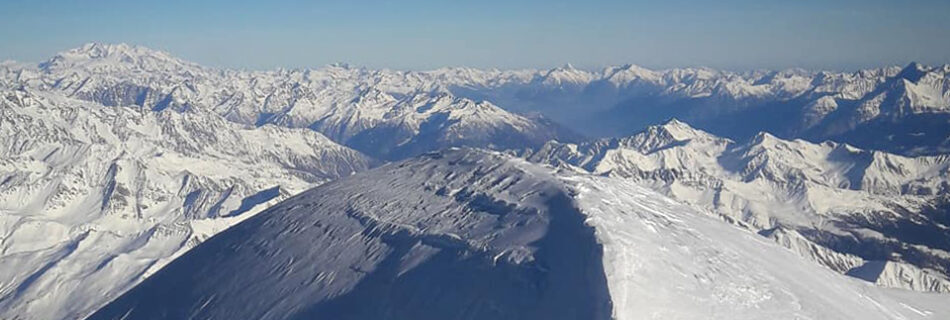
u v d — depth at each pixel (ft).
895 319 164.55
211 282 185.98
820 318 142.61
